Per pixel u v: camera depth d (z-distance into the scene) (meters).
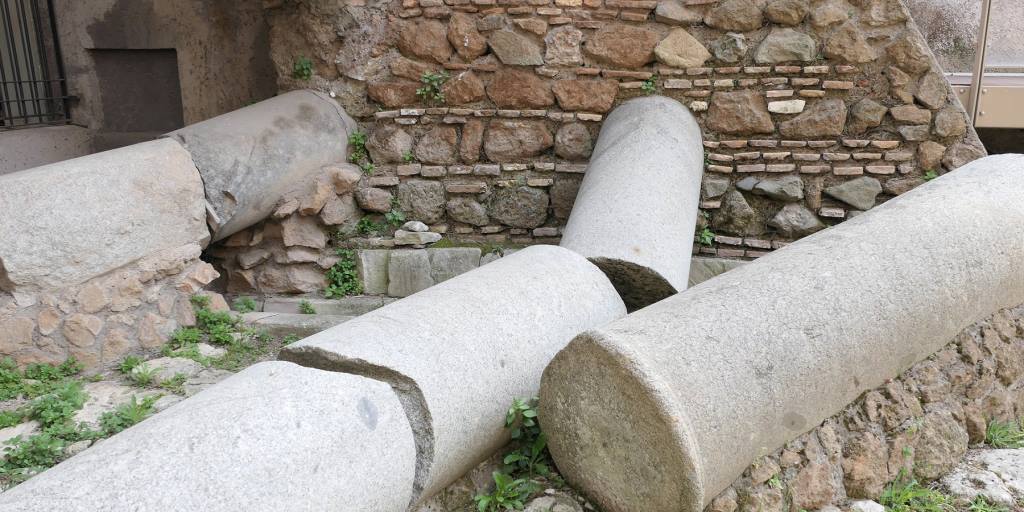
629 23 5.43
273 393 2.44
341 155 5.63
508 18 5.45
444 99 5.59
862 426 3.22
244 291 5.57
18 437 3.27
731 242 5.58
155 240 4.39
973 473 3.39
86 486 2.05
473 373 2.97
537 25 5.42
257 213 5.21
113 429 3.46
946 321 3.49
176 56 7.01
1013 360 3.85
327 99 5.68
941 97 5.26
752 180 5.50
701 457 2.62
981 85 5.88
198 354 4.33
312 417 2.40
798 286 3.12
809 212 5.49
